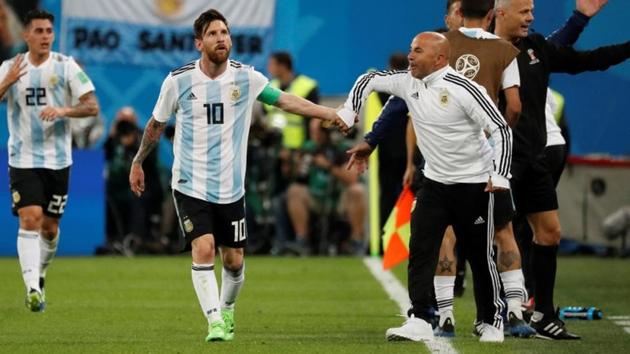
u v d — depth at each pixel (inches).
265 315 1428.4
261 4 2610.7
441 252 1194.0
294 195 2365.9
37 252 1428.4
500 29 1197.1
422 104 1114.1
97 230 2359.7
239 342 1141.1
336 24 2598.4
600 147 2491.4
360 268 2091.5
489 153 1122.7
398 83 1134.4
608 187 2364.7
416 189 1398.9
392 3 2586.1
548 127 1318.9
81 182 2358.5
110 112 2588.6
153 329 1280.8
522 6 1183.6
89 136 2404.0
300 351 1067.9
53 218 1494.8
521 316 1176.8
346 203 2381.9
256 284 1822.1
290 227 2406.5
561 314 1393.9
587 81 2488.9
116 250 2370.8
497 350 1077.1
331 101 2586.1
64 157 1473.9
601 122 2491.4
